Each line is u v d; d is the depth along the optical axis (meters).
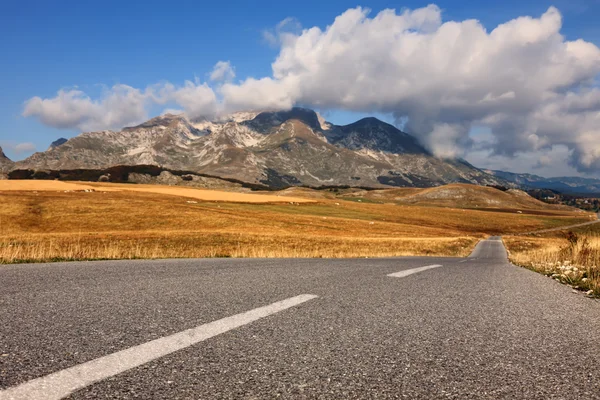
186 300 3.07
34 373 1.45
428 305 3.24
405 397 1.42
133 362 1.63
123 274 5.02
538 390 1.52
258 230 55.62
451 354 1.95
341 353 1.89
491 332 2.42
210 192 107.31
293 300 3.18
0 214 55.09
